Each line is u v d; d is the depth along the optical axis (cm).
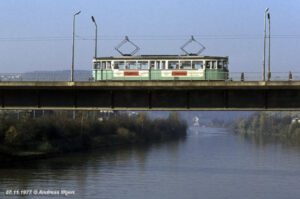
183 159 12494
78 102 7350
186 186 8106
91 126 17375
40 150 12888
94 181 8388
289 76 6669
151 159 12344
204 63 7731
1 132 12556
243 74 6931
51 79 7819
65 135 15150
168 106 7044
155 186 8031
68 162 11219
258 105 6712
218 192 7619
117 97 7238
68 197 6981
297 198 7256
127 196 7156
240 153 14538
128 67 8050
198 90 6938
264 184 8375
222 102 6862
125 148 16100
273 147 17262
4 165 10419
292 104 6594
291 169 10394
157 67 7919
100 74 8175
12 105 7494
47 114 19662
